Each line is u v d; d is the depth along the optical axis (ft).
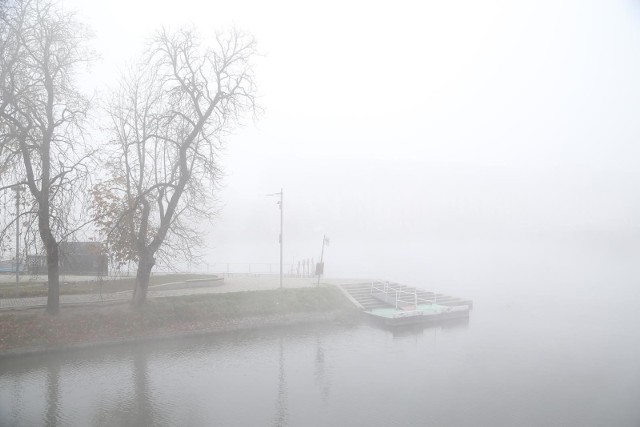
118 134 95.25
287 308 109.50
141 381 71.92
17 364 77.25
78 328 86.48
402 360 84.23
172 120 95.61
